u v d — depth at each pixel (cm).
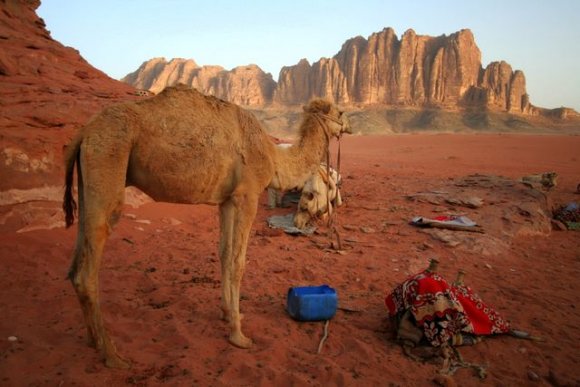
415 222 1148
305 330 591
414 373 503
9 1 1547
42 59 1427
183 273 778
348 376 479
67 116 1065
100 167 430
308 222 1141
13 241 796
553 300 746
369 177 2097
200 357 501
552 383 502
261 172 536
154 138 457
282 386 460
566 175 2406
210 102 509
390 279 805
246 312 632
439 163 3139
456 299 571
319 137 621
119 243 902
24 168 900
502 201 1357
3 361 457
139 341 529
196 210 1241
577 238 1183
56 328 542
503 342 589
